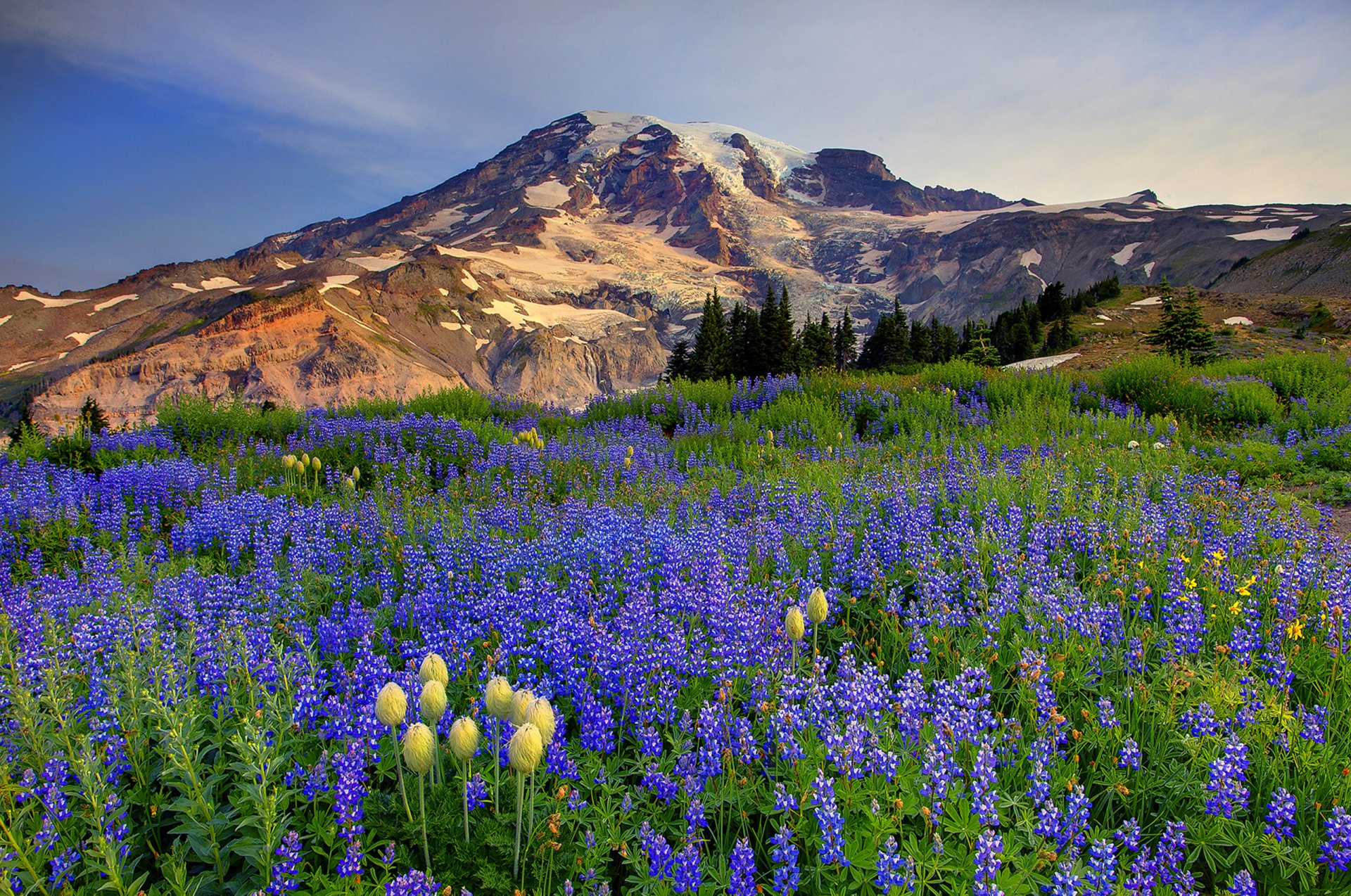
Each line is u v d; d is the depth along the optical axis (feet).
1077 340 219.41
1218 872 12.36
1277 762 13.53
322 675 16.12
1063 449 43.27
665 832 13.16
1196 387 62.90
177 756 12.80
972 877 11.54
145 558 26.73
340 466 43.14
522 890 11.07
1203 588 20.13
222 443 49.14
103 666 16.25
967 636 18.54
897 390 68.80
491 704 12.17
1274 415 55.47
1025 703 15.30
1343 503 36.29
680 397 70.79
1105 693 15.93
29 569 26.99
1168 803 13.28
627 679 15.56
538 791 13.35
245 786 12.01
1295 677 16.56
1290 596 18.52
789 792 13.08
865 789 12.74
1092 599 19.48
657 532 25.27
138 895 11.21
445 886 11.25
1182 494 30.35
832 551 23.58
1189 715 14.48
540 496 37.17
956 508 28.71
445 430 49.88
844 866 11.68
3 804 12.11
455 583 21.77
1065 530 24.45
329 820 12.74
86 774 11.85
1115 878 11.71
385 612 20.61
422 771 11.46
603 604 20.43
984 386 67.67
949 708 14.07
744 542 24.00
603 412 71.77
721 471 41.81
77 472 37.55
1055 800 13.41
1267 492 33.37
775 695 15.38
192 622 18.16
